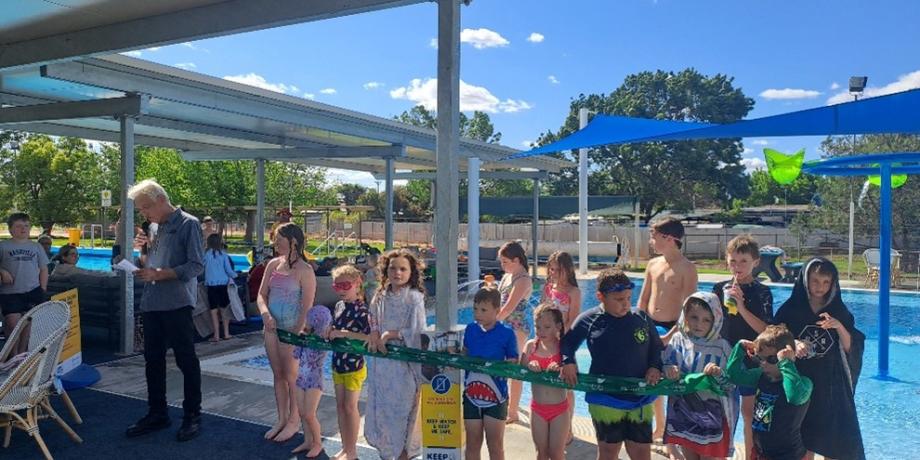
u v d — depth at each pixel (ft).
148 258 17.70
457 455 13.47
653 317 15.61
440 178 14.01
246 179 108.27
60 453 15.90
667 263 15.64
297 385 15.72
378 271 14.57
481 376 13.16
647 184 150.30
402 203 179.22
